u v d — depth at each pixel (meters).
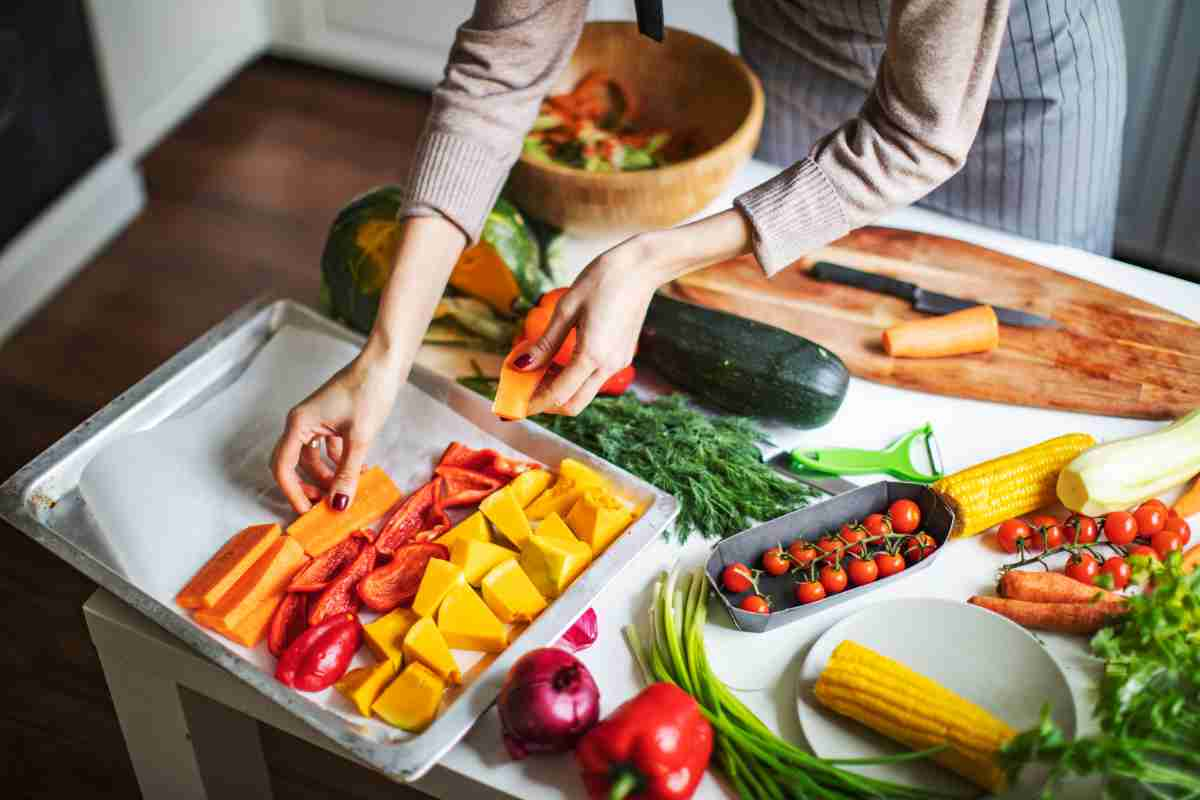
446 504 1.35
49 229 2.92
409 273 1.35
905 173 1.22
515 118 1.41
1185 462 1.34
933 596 1.30
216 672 1.25
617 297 1.20
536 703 1.09
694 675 1.20
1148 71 2.49
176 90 3.28
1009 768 1.05
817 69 1.82
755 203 1.23
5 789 2.05
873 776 1.12
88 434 1.42
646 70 1.84
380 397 1.32
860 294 1.65
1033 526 1.34
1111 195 1.85
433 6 3.29
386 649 1.21
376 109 3.52
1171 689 1.08
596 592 1.23
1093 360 1.56
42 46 2.75
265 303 1.58
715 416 1.52
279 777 2.08
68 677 2.21
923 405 1.53
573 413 1.27
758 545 1.30
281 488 1.34
